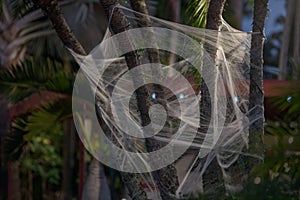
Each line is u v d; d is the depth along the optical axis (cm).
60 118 888
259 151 526
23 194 1300
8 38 1151
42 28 1149
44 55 1123
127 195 621
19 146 952
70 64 1012
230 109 586
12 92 914
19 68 901
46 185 1342
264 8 587
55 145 1339
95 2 1179
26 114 966
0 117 1085
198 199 497
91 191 895
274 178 468
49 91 888
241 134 562
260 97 576
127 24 590
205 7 686
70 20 1180
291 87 490
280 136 499
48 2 603
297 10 1100
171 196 573
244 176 529
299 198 451
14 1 998
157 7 1136
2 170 1225
